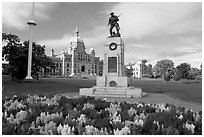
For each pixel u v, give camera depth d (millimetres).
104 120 4090
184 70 64188
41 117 4297
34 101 6848
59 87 23469
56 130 3588
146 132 3691
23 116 4516
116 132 3455
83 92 15977
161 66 90125
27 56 34750
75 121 4066
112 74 17703
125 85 16922
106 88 16281
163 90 21766
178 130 3625
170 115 4637
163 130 3541
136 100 12484
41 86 23891
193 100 12602
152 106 6227
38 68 39094
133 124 3945
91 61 122812
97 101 6797
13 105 5832
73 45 115875
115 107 5930
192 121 4473
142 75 122688
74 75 96000
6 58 33812
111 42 18094
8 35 32125
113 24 18484
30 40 33156
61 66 109000
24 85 24281
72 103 6598
